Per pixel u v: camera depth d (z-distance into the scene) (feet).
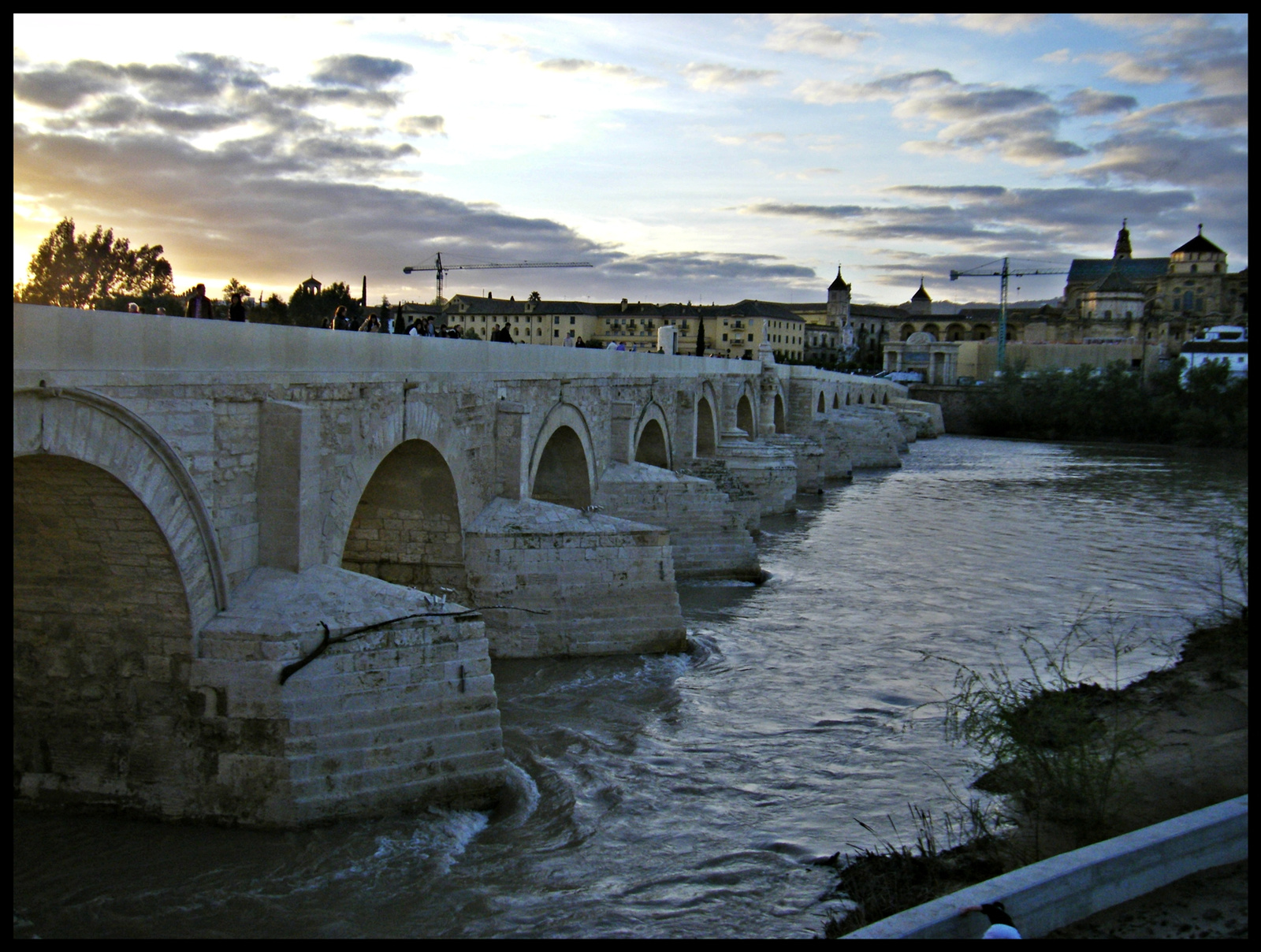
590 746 73.20
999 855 52.03
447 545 92.02
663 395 161.79
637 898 52.11
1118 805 56.13
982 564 144.36
